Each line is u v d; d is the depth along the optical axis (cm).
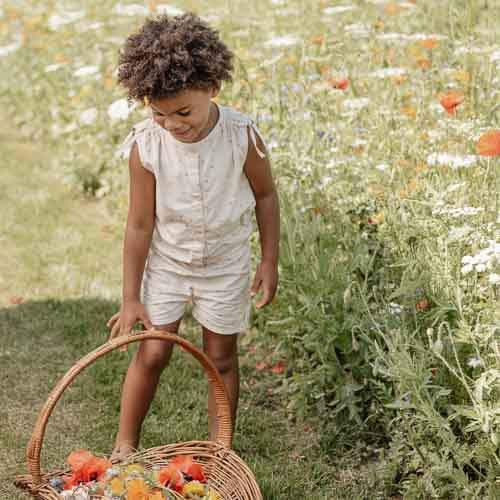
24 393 363
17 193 596
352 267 317
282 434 335
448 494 275
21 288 461
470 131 324
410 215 316
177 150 272
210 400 310
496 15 400
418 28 483
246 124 278
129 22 621
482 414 248
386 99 399
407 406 263
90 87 572
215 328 294
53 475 256
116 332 289
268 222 292
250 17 539
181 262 286
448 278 277
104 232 531
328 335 316
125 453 288
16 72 766
